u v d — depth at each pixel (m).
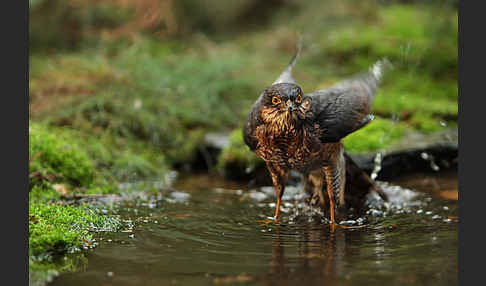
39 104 12.87
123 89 14.10
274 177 8.83
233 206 9.73
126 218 8.65
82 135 11.97
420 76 15.48
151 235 7.76
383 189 10.60
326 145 8.55
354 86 9.44
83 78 14.24
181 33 19.56
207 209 9.45
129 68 15.35
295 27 19.62
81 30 18.36
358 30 18.31
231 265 6.46
